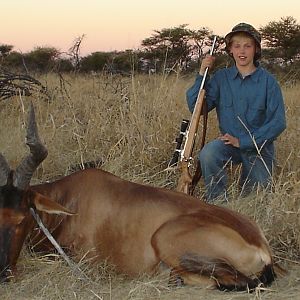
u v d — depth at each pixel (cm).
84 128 643
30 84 820
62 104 719
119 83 719
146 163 576
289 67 1334
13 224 383
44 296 379
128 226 400
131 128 608
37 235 422
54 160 586
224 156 525
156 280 382
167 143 593
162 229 390
